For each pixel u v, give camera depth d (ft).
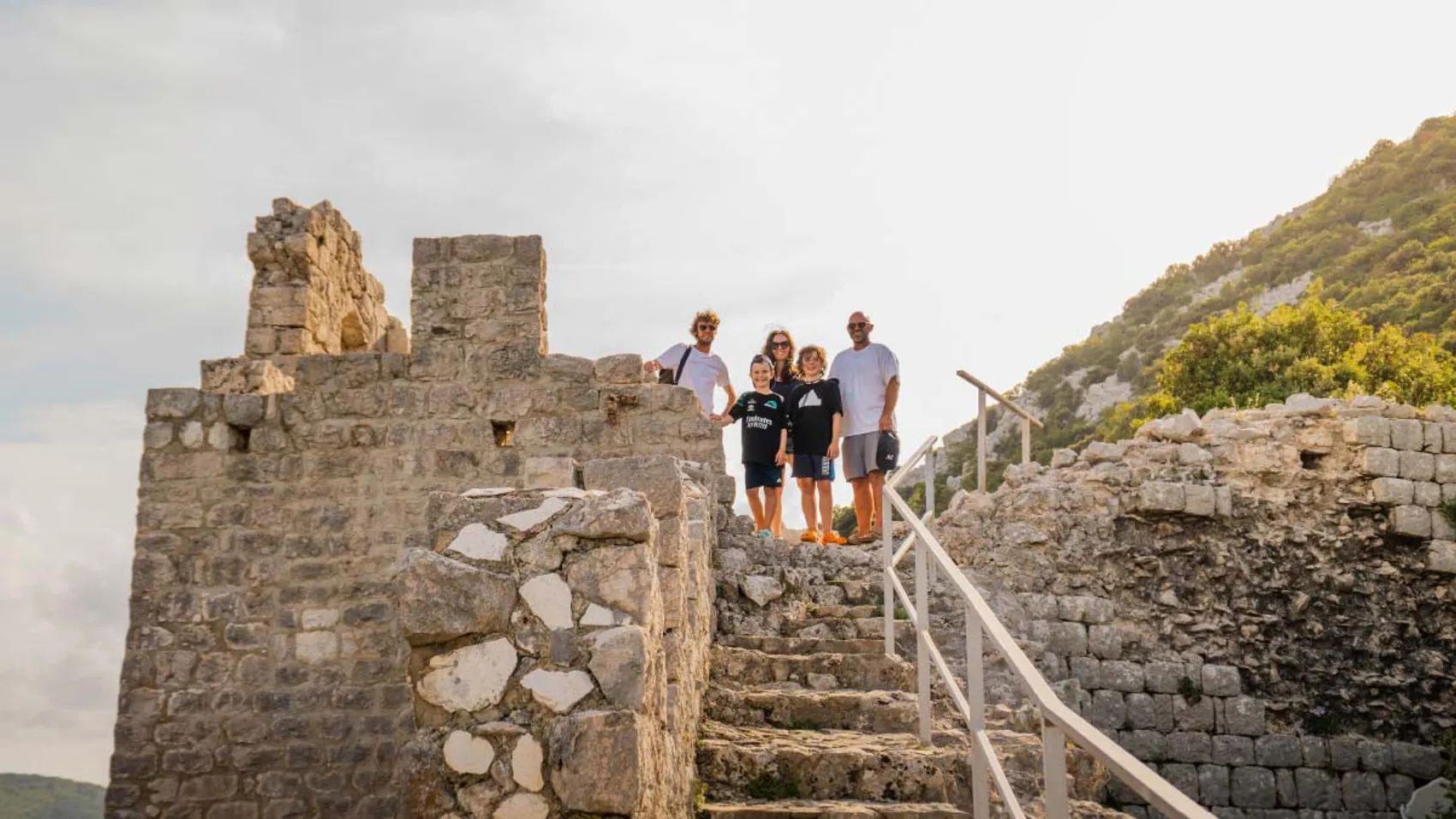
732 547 35.35
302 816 37.37
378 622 38.73
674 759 17.70
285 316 45.47
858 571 36.04
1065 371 184.85
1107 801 38.09
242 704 38.24
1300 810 39.50
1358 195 193.47
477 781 13.53
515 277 41.45
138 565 39.17
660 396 40.42
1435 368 91.61
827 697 25.71
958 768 22.54
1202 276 205.16
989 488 122.62
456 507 14.82
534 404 40.42
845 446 40.27
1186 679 40.14
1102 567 41.14
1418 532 41.91
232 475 39.88
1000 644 15.48
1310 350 95.81
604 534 14.51
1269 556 41.83
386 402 40.45
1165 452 42.63
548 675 13.85
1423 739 40.75
